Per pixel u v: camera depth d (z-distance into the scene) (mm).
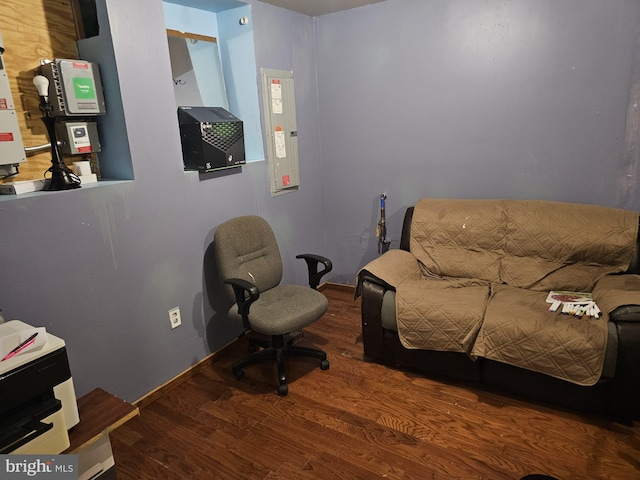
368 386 2359
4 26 1824
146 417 2168
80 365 1946
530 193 2820
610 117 2484
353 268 3703
